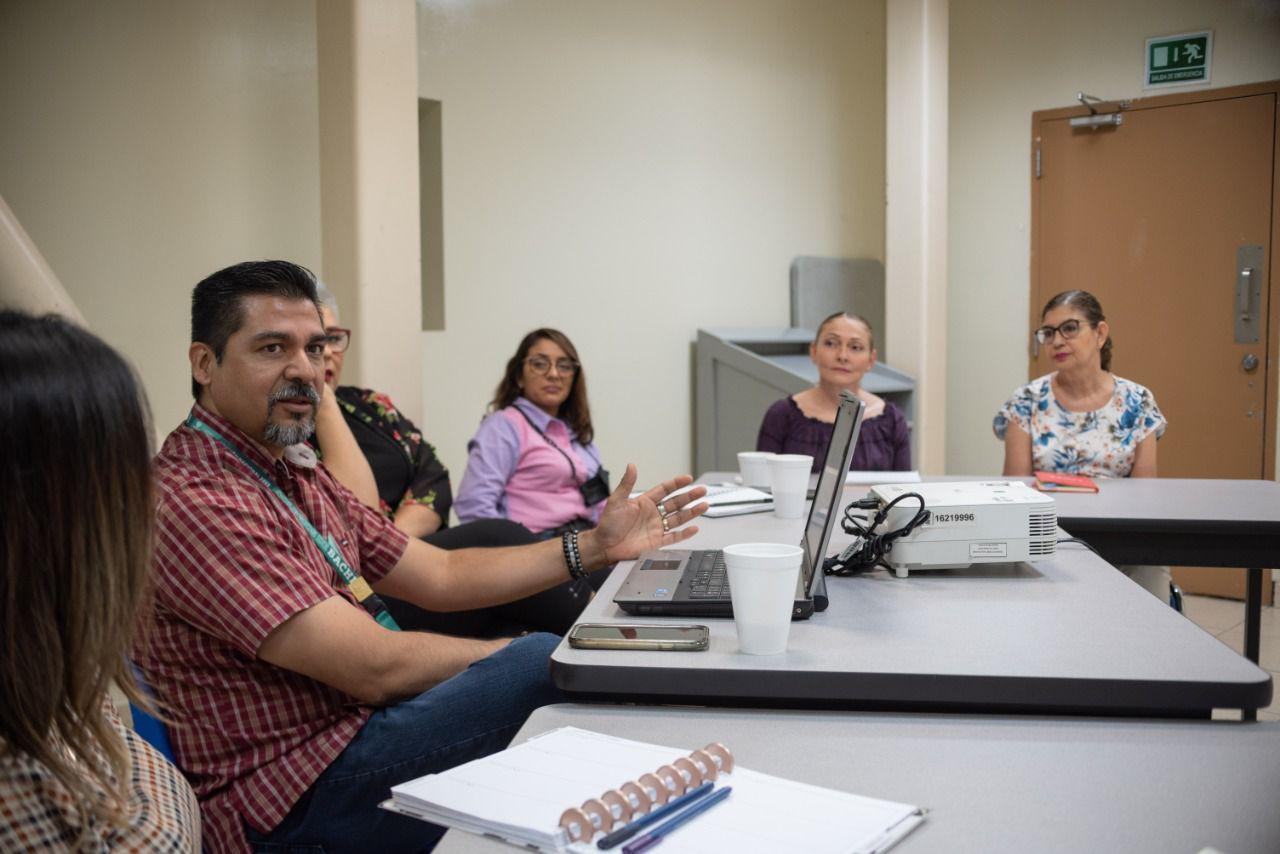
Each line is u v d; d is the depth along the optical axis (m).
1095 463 3.27
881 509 1.81
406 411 3.44
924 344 5.13
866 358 3.38
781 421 3.46
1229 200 4.95
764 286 5.39
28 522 0.78
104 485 0.82
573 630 1.42
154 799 1.04
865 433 3.43
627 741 1.13
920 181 5.07
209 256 3.39
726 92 5.12
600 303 4.62
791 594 1.32
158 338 3.30
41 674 0.80
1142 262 5.21
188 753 1.52
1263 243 4.86
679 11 4.88
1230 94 4.91
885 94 6.05
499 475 3.20
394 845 1.52
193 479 1.53
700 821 0.93
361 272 3.31
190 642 1.50
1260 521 2.29
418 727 1.53
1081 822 0.94
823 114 5.65
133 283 3.23
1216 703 1.19
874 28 5.94
